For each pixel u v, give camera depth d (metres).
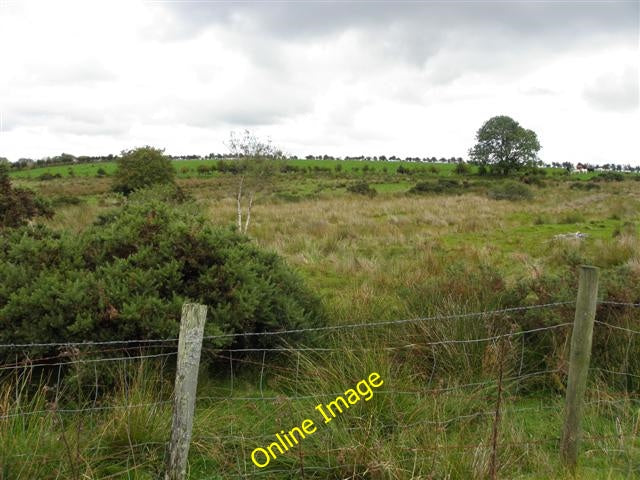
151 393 3.64
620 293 4.68
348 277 8.54
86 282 4.15
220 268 4.55
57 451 3.00
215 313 4.21
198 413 3.65
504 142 73.12
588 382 4.27
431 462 3.05
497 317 4.62
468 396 3.80
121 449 3.18
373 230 14.50
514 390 4.20
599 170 90.81
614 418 3.80
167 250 4.60
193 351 2.68
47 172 59.53
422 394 3.77
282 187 41.38
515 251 11.32
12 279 4.18
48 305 3.94
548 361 4.38
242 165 15.08
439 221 16.73
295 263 9.57
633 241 11.06
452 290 5.40
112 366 3.83
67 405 3.64
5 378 3.67
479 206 22.61
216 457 3.17
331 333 4.83
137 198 15.87
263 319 4.53
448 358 4.34
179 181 49.16
